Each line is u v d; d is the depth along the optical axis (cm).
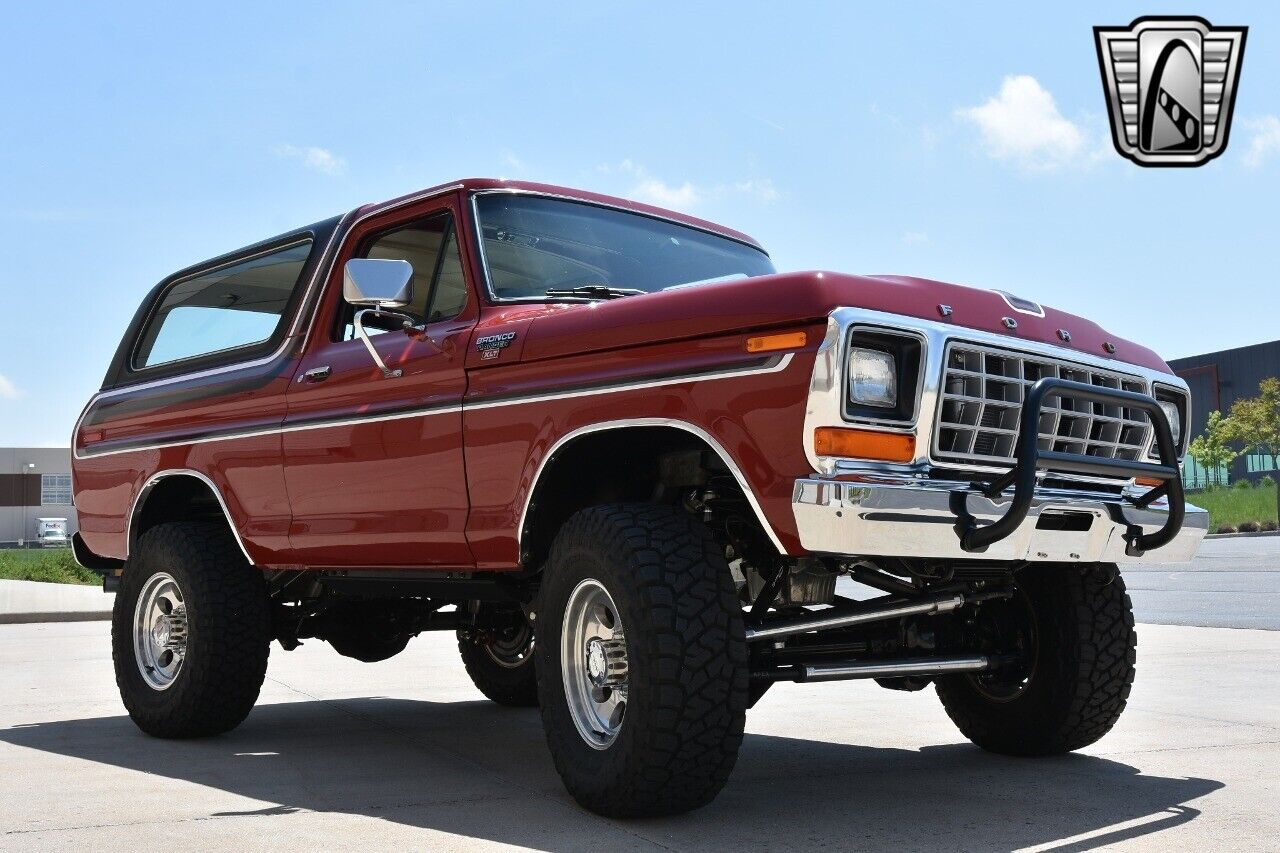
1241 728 506
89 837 338
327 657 906
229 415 525
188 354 585
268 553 506
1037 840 326
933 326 343
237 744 514
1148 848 316
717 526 397
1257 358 5678
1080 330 397
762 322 336
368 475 453
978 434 353
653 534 352
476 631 582
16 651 980
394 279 410
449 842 329
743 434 335
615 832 340
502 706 641
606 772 349
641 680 339
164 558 535
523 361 398
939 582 425
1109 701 437
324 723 579
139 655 548
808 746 488
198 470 538
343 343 489
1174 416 423
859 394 329
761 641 402
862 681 712
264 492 503
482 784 417
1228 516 3747
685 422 347
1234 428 5228
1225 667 706
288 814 368
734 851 317
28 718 603
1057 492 367
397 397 443
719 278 495
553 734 373
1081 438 378
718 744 340
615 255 474
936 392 339
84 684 746
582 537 363
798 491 321
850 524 319
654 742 336
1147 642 853
